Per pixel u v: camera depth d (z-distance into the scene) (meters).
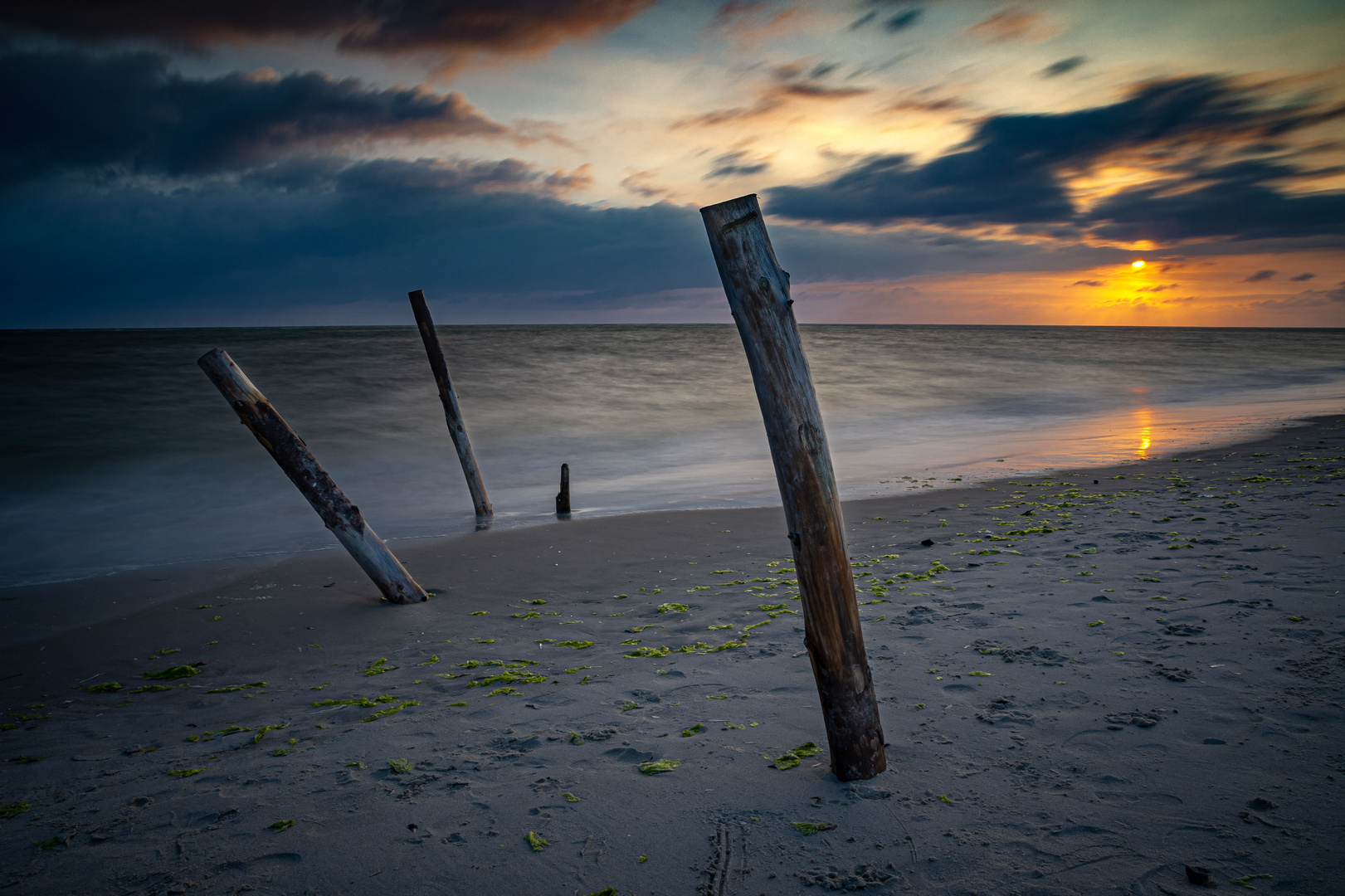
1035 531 8.22
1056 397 26.97
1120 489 10.53
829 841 2.80
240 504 12.91
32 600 7.71
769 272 2.89
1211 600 5.26
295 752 4.02
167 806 3.48
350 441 18.17
